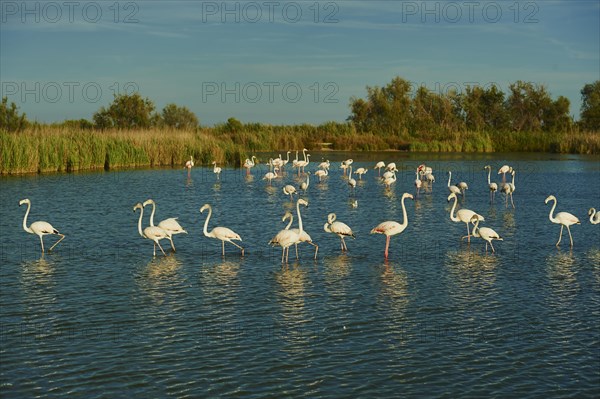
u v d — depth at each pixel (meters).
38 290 16.45
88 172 50.47
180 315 14.59
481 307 15.23
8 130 60.28
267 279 17.56
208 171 54.03
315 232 24.44
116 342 12.98
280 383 11.24
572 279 17.64
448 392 10.94
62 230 24.70
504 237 23.56
